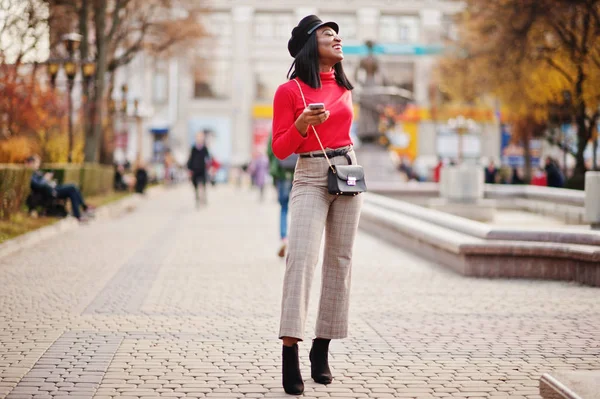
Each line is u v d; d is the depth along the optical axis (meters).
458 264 9.62
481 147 55.56
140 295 7.88
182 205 25.31
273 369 5.04
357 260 10.95
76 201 16.69
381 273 9.62
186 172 52.03
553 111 27.58
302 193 4.64
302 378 4.81
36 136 22.91
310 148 4.64
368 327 6.41
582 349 5.64
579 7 21.45
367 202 17.02
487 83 26.89
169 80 56.97
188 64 38.66
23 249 11.85
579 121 25.62
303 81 4.65
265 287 8.47
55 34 23.25
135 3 29.52
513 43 24.09
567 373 4.14
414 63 56.06
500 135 55.25
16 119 18.22
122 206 22.56
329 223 4.75
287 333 4.44
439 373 4.98
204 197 24.34
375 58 26.77
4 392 4.44
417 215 12.73
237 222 18.03
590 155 47.09
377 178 26.08
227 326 6.39
